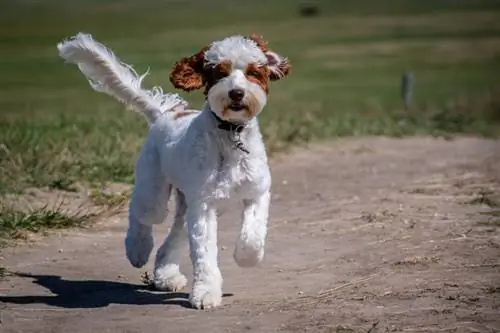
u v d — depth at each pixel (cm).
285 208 1522
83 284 1133
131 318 973
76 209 1479
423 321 915
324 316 945
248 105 977
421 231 1305
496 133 2431
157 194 1106
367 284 1068
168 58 4459
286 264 1190
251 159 1010
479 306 960
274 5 9719
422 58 5116
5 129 2008
